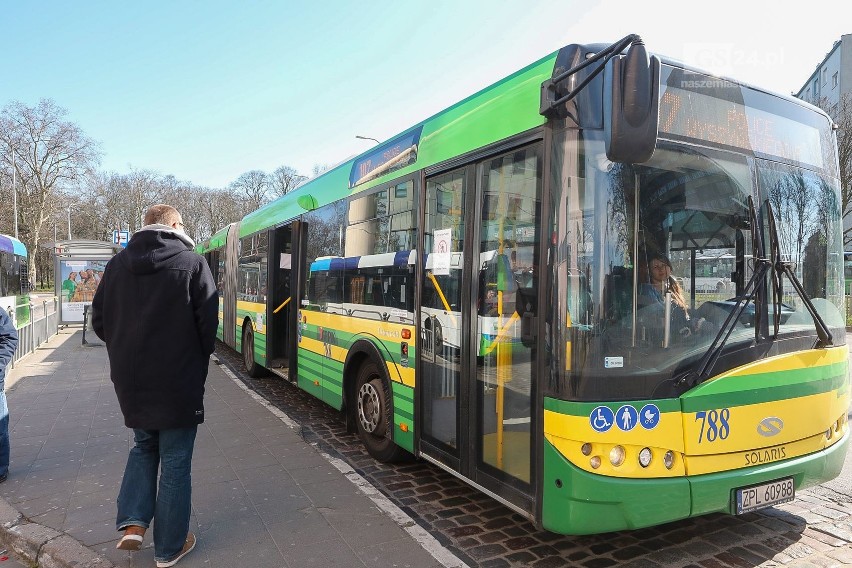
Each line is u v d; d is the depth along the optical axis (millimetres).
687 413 3094
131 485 3500
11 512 4195
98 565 3426
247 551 3611
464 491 4707
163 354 3311
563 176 3129
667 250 3195
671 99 3252
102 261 18875
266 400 8219
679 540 3783
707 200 3324
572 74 3113
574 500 2988
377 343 5273
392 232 5125
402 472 5164
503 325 3596
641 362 3066
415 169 4773
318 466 5230
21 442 5992
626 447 2998
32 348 13086
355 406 5922
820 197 3844
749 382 3248
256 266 9812
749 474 3199
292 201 8203
